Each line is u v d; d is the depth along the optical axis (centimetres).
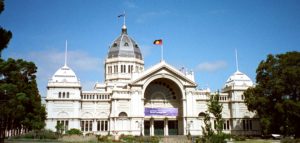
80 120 9681
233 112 10675
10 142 5675
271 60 8731
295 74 7725
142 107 9712
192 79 10494
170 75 10144
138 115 9588
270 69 8594
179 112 10494
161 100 10581
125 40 12212
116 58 11769
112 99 9650
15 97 6750
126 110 9631
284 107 7875
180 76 10181
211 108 3703
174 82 10188
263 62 8988
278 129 8569
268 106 8619
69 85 9675
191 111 10056
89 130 9762
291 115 7719
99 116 9875
